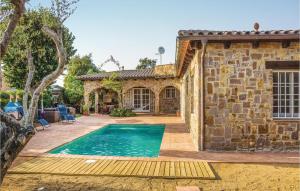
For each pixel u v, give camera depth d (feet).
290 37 29.96
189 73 47.73
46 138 43.78
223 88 32.89
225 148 32.89
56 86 97.04
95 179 22.75
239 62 32.78
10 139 14.65
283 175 23.80
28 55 18.29
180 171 24.54
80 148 43.39
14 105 58.75
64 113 69.41
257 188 20.77
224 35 30.32
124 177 23.26
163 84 88.63
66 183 21.74
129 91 97.25
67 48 76.28
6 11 18.86
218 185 21.39
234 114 32.86
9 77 64.13
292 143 32.63
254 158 29.27
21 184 21.43
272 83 32.73
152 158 29.50
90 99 102.37
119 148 42.93
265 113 32.76
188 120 53.01
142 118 77.87
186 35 30.40
